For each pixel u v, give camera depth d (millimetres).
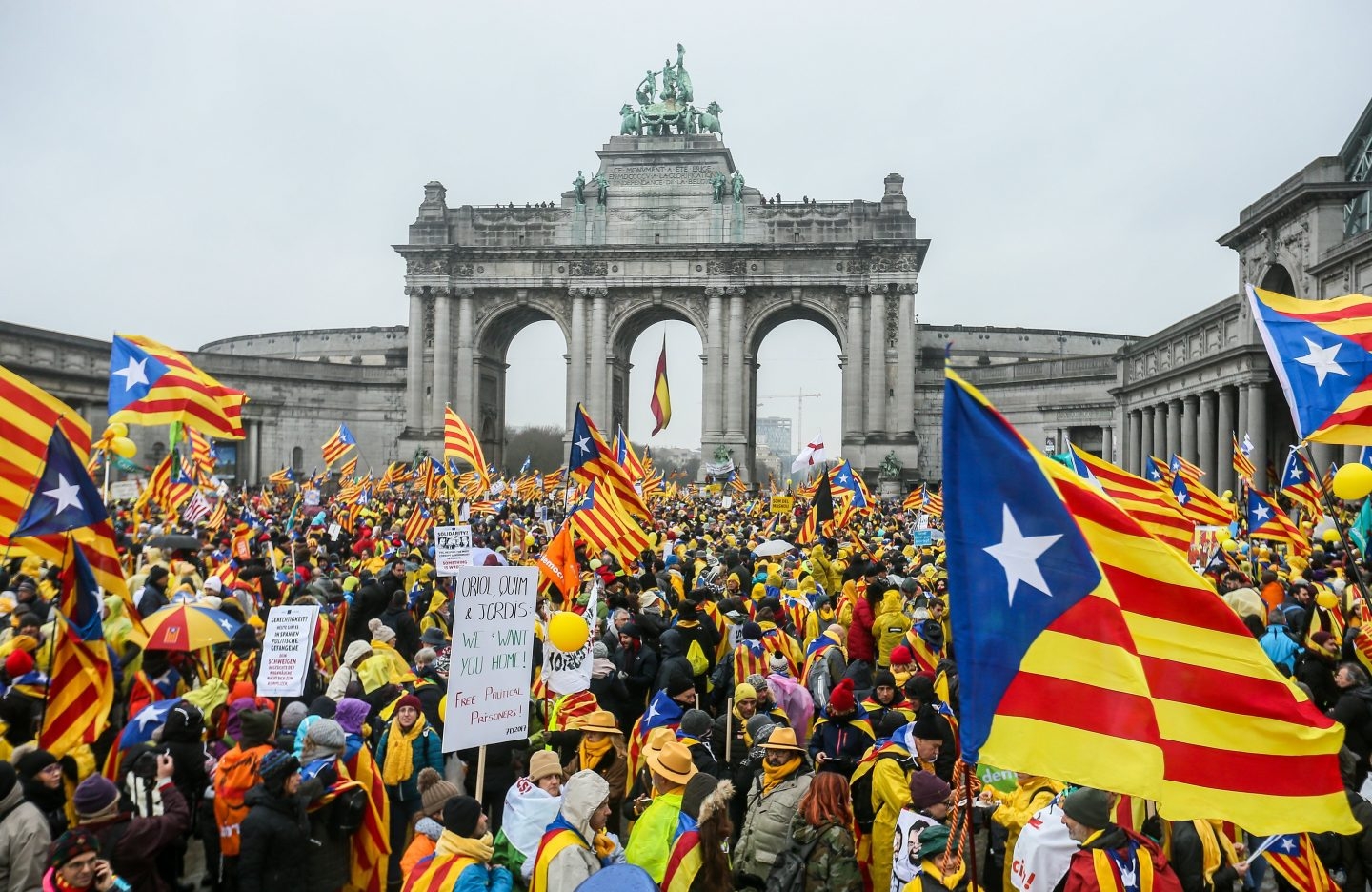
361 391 121312
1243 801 8438
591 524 25234
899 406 108625
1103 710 8500
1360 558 28656
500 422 123000
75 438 17359
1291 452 35438
